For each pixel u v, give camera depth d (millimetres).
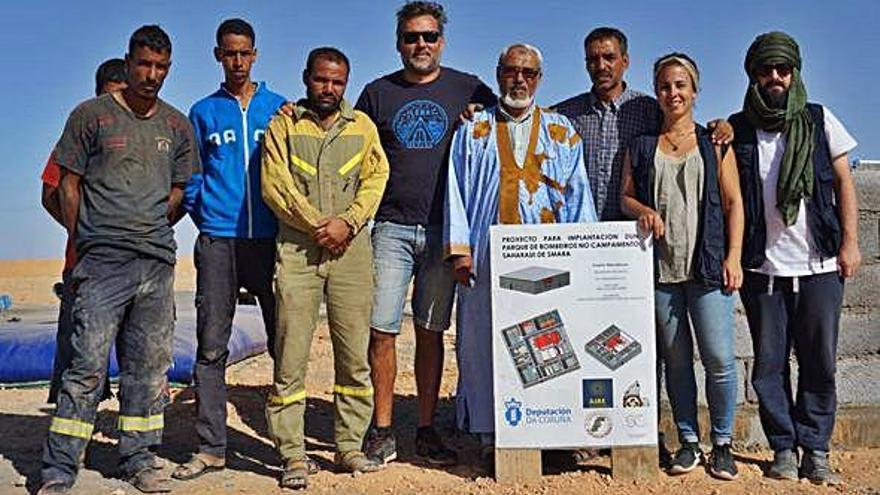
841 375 7438
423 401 7223
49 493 6164
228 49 6723
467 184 6836
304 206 6398
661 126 6852
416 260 7098
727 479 6582
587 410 6641
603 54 6824
